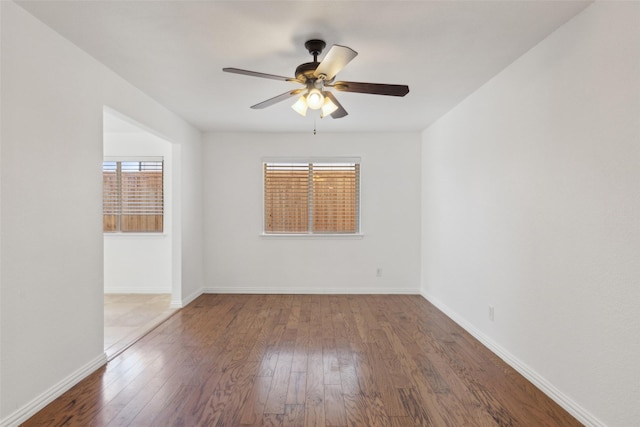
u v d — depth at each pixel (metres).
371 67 2.96
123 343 3.38
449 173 4.25
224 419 2.14
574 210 2.17
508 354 2.92
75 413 2.20
